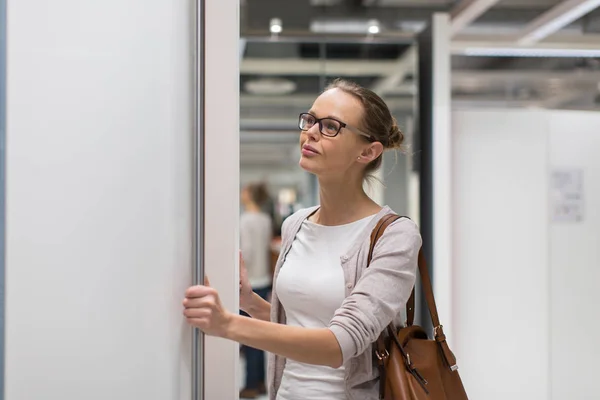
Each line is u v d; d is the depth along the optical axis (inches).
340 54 198.5
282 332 57.2
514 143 181.3
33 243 54.8
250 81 198.8
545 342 179.8
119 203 56.2
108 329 55.8
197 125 56.8
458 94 251.3
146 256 56.7
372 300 61.7
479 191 180.4
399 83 195.5
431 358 66.6
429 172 179.6
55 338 54.9
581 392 180.1
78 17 55.8
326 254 69.2
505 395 178.4
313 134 68.3
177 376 57.1
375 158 71.3
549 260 180.9
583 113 183.3
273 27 198.8
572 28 215.0
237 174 65.5
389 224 67.0
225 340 65.9
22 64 54.9
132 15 56.9
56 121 55.3
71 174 55.4
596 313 181.5
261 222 227.0
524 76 247.6
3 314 54.3
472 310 178.5
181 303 57.6
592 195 182.7
